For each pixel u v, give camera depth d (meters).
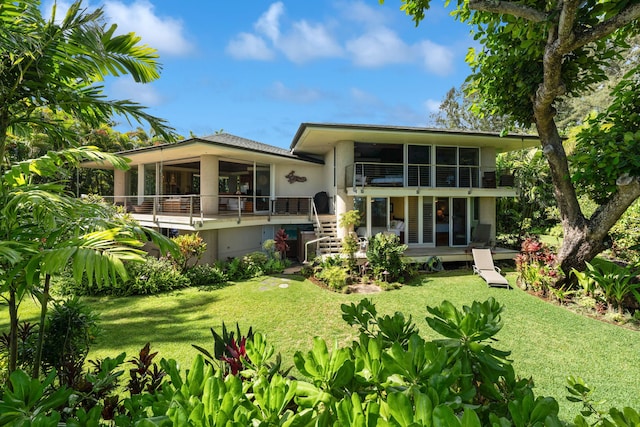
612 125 7.74
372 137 13.73
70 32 3.59
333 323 6.97
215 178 14.37
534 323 6.76
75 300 4.38
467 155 15.34
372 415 1.11
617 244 10.65
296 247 15.91
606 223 7.89
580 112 29.23
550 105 7.89
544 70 6.68
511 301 8.22
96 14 3.68
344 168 14.10
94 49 3.63
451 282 10.27
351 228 13.63
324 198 16.62
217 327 6.82
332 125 12.09
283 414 1.31
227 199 15.97
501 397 1.55
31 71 3.68
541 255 9.45
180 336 6.34
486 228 13.98
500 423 1.11
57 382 3.84
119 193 18.66
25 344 3.84
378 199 14.48
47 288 3.24
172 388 1.52
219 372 1.78
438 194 13.68
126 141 23.39
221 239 13.69
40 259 2.37
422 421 1.07
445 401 1.28
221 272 11.33
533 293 8.91
